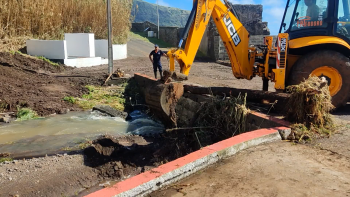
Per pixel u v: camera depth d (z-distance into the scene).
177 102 7.11
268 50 6.81
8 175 4.73
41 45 16.14
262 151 4.34
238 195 3.14
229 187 3.33
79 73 13.98
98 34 22.34
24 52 16.47
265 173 3.63
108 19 13.01
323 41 6.38
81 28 21.22
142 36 36.44
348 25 6.72
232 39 7.26
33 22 17.73
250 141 4.47
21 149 5.92
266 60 6.91
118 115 8.55
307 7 7.02
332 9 6.56
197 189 3.32
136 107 9.73
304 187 3.27
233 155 4.20
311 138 4.79
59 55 15.95
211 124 6.64
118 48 21.12
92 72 14.37
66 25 20.28
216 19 7.10
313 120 5.12
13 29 16.44
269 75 6.96
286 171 3.67
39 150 5.89
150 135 7.15
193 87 7.70
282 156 4.14
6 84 10.11
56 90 10.46
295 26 7.24
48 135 6.76
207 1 6.70
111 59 13.22
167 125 7.60
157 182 3.32
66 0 20.12
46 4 18.23
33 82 11.15
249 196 3.12
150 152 6.07
